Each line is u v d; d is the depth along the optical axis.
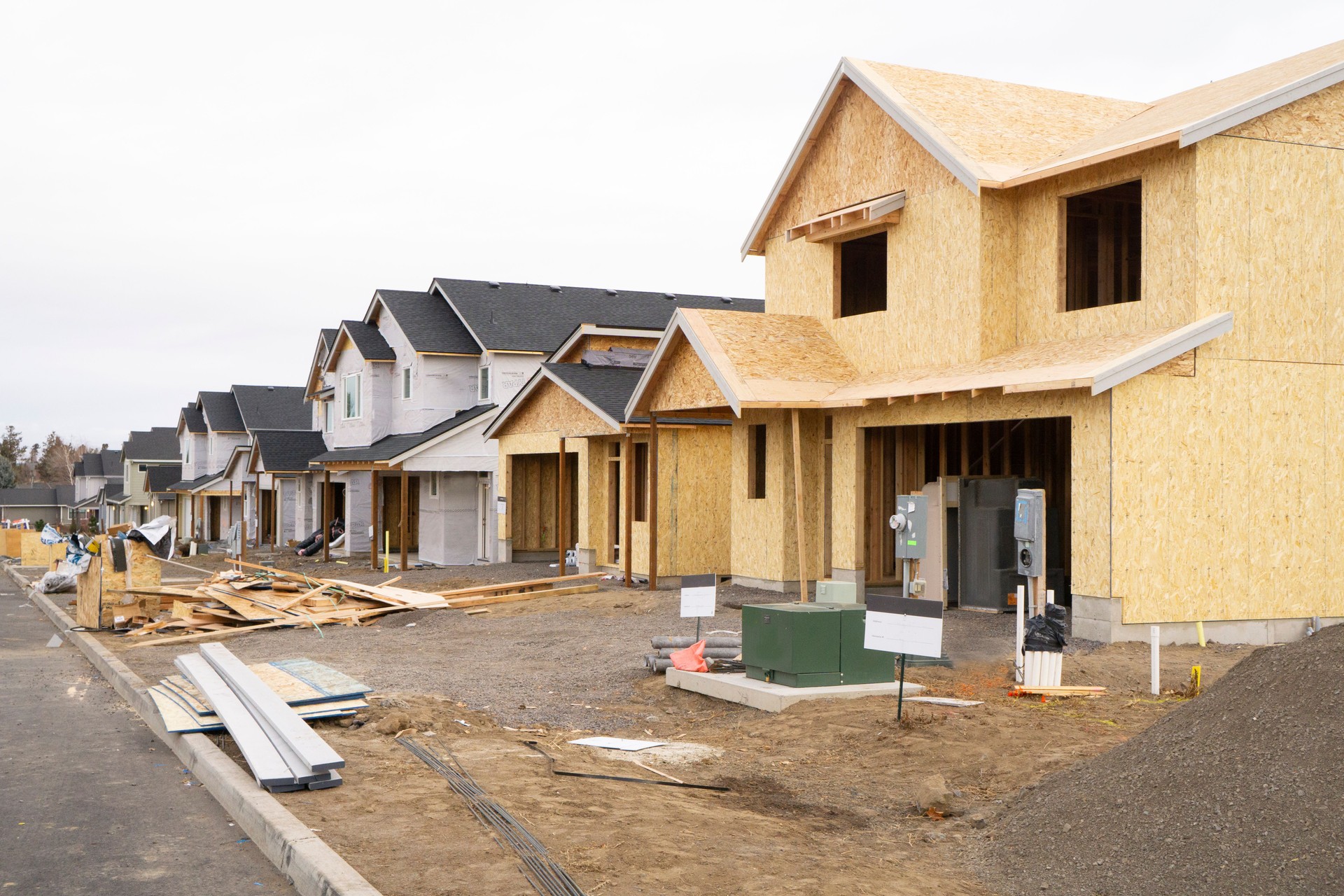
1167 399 13.75
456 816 6.68
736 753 9.14
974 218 16.45
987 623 15.36
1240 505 14.16
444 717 10.09
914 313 17.67
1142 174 14.68
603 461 25.72
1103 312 15.25
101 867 6.18
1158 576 13.69
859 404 16.77
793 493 19.53
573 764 8.51
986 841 6.77
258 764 7.41
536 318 34.88
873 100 18.45
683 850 6.19
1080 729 9.14
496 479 30.59
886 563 18.55
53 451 150.62
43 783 8.15
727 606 17.88
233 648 16.22
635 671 13.10
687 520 22.42
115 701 11.99
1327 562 14.65
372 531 30.34
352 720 9.63
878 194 18.55
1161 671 11.87
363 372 36.75
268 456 41.81
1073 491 14.05
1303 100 14.60
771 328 19.44
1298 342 14.53
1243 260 14.20
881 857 6.47
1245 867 5.52
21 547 45.06
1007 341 16.61
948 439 19.52
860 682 10.98
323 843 6.05
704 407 19.28
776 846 6.47
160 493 64.56
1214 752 6.52
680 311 19.39
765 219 21.38
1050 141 17.55
